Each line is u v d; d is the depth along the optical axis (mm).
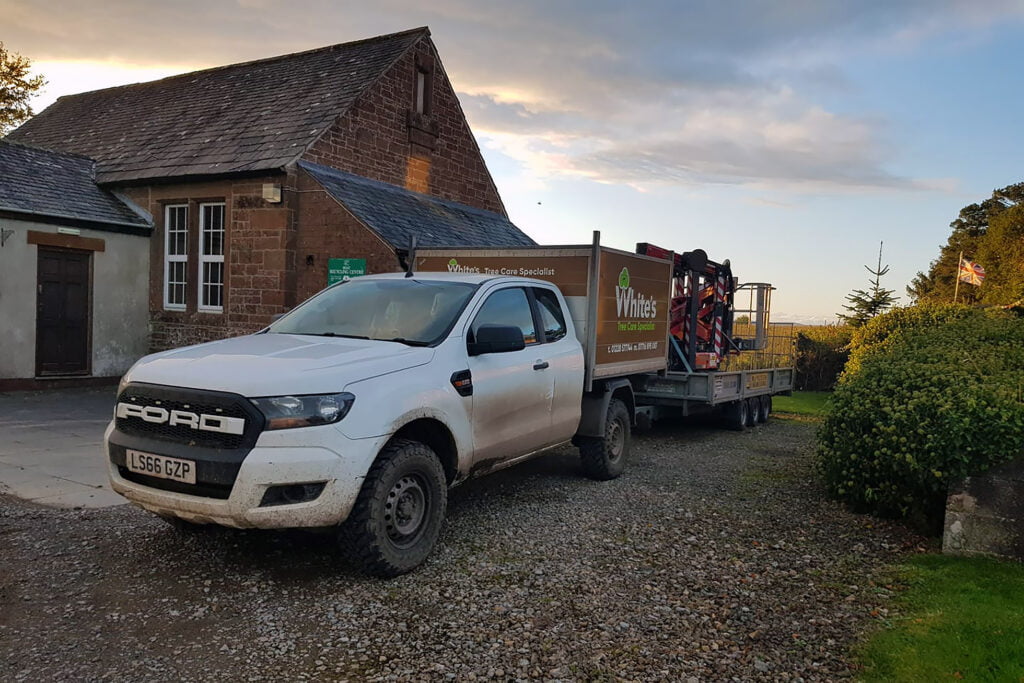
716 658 3684
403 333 5355
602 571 4891
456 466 5168
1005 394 5352
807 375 21547
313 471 4137
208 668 3436
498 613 4164
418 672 3459
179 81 19531
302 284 12922
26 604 4062
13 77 28016
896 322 15188
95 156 16328
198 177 13453
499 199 19422
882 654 3688
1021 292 39531
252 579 4539
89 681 3281
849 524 6117
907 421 5645
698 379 10031
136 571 4602
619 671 3523
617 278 7727
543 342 6434
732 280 12305
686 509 6535
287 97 15531
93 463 7516
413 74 15984
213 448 4180
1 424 9625
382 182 15094
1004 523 5090
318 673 3420
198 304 14234
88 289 13820
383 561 4484
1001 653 3590
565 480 7582
